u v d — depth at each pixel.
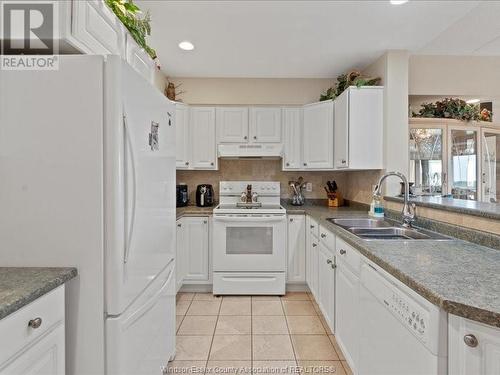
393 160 2.70
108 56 1.16
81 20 1.26
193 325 2.45
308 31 2.38
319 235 2.57
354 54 2.83
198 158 3.42
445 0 1.95
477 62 3.22
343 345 1.90
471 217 1.63
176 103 3.30
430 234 1.87
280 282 3.06
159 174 1.62
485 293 0.92
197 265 3.16
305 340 2.23
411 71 3.24
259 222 3.04
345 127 2.80
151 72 2.08
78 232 1.16
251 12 2.11
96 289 1.17
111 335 1.17
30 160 1.16
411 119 3.07
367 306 1.48
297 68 3.24
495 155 3.21
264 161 3.77
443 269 1.16
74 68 1.15
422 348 0.98
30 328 0.92
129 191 1.21
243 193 3.54
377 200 2.64
